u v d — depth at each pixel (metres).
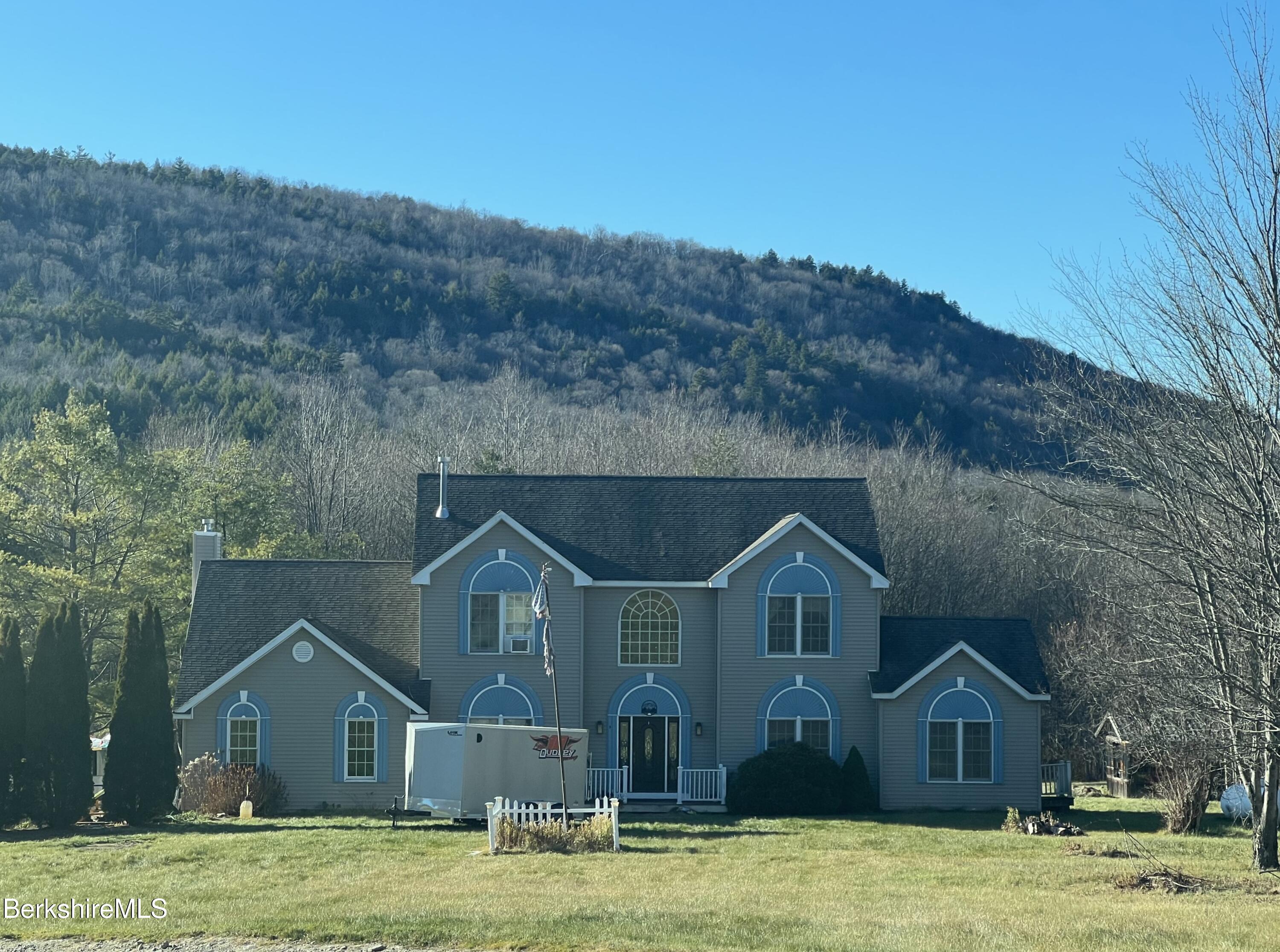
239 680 38.97
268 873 25.50
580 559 40.91
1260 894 23.50
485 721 39.66
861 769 39.09
